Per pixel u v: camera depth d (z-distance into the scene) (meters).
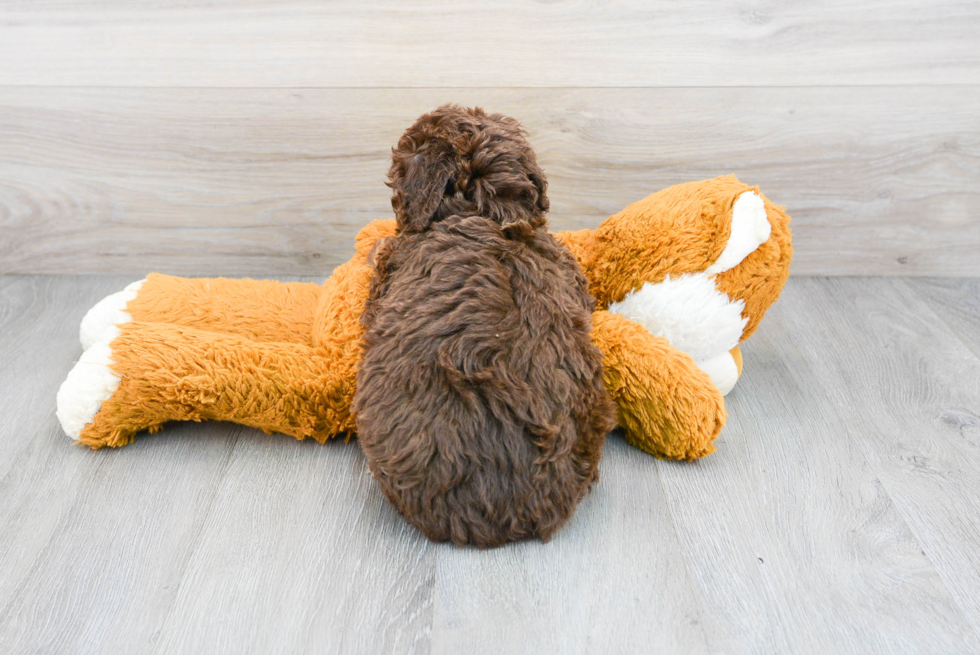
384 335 0.81
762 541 0.84
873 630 0.73
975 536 0.85
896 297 1.40
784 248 0.95
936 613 0.75
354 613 0.74
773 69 1.28
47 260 1.43
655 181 1.38
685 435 0.91
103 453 0.96
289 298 1.13
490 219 0.83
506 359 0.76
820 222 1.42
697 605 0.76
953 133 1.33
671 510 0.88
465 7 1.22
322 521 0.86
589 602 0.76
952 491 0.92
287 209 1.38
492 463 0.76
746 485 0.93
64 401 0.92
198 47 1.24
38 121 1.29
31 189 1.35
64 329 1.26
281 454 0.97
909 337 1.27
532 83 1.29
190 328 0.97
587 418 0.82
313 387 0.92
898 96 1.30
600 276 1.02
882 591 0.78
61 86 1.26
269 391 0.92
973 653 0.71
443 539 0.82
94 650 0.70
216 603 0.75
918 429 1.04
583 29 1.24
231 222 1.40
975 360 1.20
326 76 1.27
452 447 0.75
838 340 1.26
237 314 1.09
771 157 1.36
